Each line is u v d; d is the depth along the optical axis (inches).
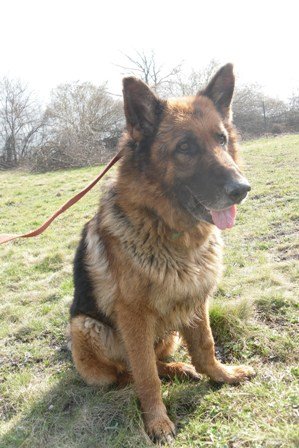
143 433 39.8
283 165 172.1
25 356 57.4
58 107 406.3
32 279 89.9
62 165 345.4
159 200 42.2
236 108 403.2
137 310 42.7
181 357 52.9
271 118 404.5
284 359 46.3
